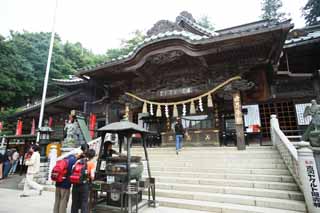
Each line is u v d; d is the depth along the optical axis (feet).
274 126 27.89
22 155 48.44
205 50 29.43
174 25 41.98
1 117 71.26
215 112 39.40
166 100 41.19
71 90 60.75
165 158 29.84
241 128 29.40
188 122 40.47
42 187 25.95
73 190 15.58
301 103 36.55
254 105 40.42
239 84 30.63
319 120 21.15
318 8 73.77
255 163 23.97
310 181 15.44
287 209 16.35
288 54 36.99
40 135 34.71
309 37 34.45
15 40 90.74
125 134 18.83
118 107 45.47
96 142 34.73
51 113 65.41
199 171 24.94
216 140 36.22
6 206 19.84
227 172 23.52
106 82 41.47
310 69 38.04
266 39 26.07
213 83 33.14
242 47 28.40
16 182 35.04
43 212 17.85
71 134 38.11
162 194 21.15
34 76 84.69
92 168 16.33
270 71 34.22
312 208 15.08
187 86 35.63
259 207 17.08
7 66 73.67
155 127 44.80
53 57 92.63
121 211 16.25
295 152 18.74
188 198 20.01
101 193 20.72
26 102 85.51
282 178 20.01
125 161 17.38
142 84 39.63
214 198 19.06
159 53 32.04
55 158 30.76
